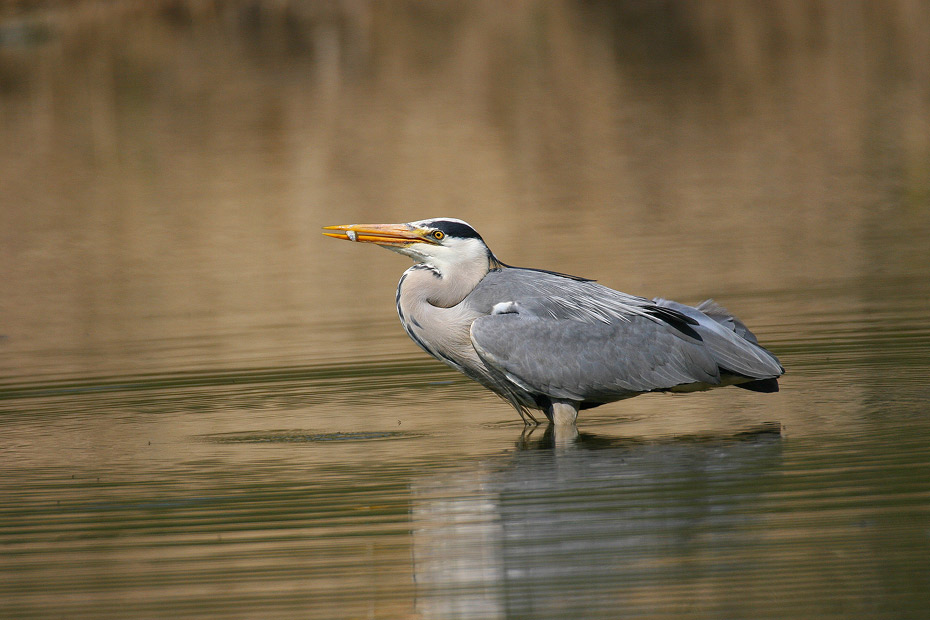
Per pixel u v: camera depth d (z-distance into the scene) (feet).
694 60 126.62
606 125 108.37
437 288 39.24
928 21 135.03
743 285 61.46
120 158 100.99
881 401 37.78
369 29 135.95
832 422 35.50
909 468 30.30
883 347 45.73
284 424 38.86
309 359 49.80
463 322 38.70
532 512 28.40
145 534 28.12
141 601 24.21
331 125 107.86
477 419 38.99
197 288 69.36
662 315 37.99
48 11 137.69
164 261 76.64
